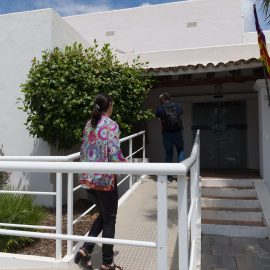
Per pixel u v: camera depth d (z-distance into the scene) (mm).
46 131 5000
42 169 1639
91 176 2328
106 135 2359
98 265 2602
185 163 1638
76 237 1692
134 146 7688
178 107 5625
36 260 2664
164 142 5625
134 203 4641
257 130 7902
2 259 2770
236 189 5680
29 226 2611
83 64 5020
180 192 1520
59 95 4777
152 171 1484
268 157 5770
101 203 2381
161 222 1519
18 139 5621
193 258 2156
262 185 5715
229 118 8148
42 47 5547
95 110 2467
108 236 2361
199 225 3613
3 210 3635
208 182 6023
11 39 5742
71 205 2680
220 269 3773
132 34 10453
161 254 1517
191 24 9977
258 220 5105
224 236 4926
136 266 2590
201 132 8281
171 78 6965
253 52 6941
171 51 7379
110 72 5238
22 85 5020
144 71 6109
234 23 9680
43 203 5410
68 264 2602
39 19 5582
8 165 1687
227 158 8109
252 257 4117
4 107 5727
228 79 6621
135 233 3406
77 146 6098
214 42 9766
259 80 5777
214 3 9852
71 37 6379
